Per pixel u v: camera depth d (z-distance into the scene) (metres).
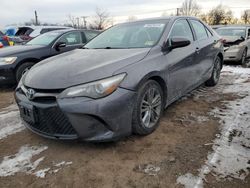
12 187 2.31
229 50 8.18
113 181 2.33
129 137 3.08
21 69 5.69
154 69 3.03
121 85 2.63
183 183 2.25
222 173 2.35
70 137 2.61
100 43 3.99
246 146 2.79
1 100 5.01
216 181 2.25
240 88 5.13
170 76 3.38
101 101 2.50
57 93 2.58
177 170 2.43
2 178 2.44
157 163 2.56
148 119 3.10
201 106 4.11
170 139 3.02
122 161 2.62
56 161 2.68
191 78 4.06
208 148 2.78
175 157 2.64
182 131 3.22
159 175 2.38
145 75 2.88
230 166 2.45
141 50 3.22
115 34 4.07
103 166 2.55
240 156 2.60
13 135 3.34
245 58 8.80
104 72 2.63
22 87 2.97
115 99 2.56
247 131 3.14
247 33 9.03
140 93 2.85
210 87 5.30
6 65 5.47
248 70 7.11
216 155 2.63
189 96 4.67
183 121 3.53
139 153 2.75
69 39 6.68
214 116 3.67
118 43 3.78
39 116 2.70
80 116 2.49
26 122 3.01
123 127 2.70
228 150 2.72
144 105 3.02
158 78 3.17
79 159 2.69
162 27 3.72
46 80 2.70
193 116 3.70
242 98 4.43
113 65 2.76
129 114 2.73
